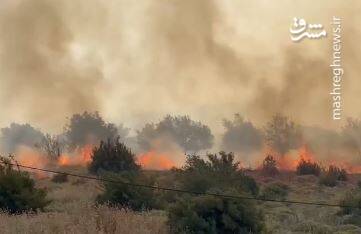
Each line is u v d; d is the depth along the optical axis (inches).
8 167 2456.9
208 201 1808.6
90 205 2155.5
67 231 1558.8
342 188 4170.8
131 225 1707.7
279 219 2389.3
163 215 2190.0
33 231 1572.3
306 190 4005.9
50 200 2497.5
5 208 2284.7
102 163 4539.9
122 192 2559.1
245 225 1830.7
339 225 2274.9
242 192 1964.8
